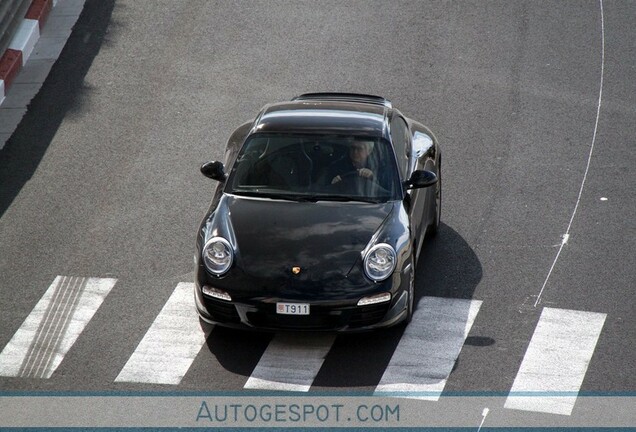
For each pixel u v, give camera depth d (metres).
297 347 34.06
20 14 57.22
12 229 41.81
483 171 46.34
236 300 32.88
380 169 36.53
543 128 49.97
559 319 35.75
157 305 36.72
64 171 46.28
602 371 32.78
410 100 52.25
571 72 55.12
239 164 37.12
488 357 33.44
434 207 40.44
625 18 60.50
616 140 48.97
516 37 58.38
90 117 50.72
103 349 34.03
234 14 60.56
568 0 62.47
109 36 58.09
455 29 59.06
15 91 52.94
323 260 33.25
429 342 34.31
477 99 52.47
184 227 42.00
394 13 60.78
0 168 46.50
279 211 35.19
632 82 54.22
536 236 41.28
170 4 61.62
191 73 54.69
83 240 41.03
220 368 32.88
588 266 39.19
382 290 33.09
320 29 59.03
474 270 38.91
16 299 37.09
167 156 47.47
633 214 42.88
